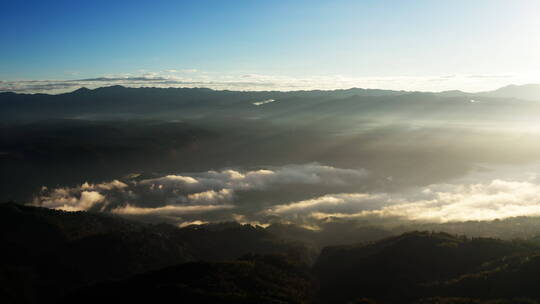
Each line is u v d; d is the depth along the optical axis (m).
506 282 101.31
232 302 101.69
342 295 118.81
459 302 95.56
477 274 107.94
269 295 110.00
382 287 116.62
